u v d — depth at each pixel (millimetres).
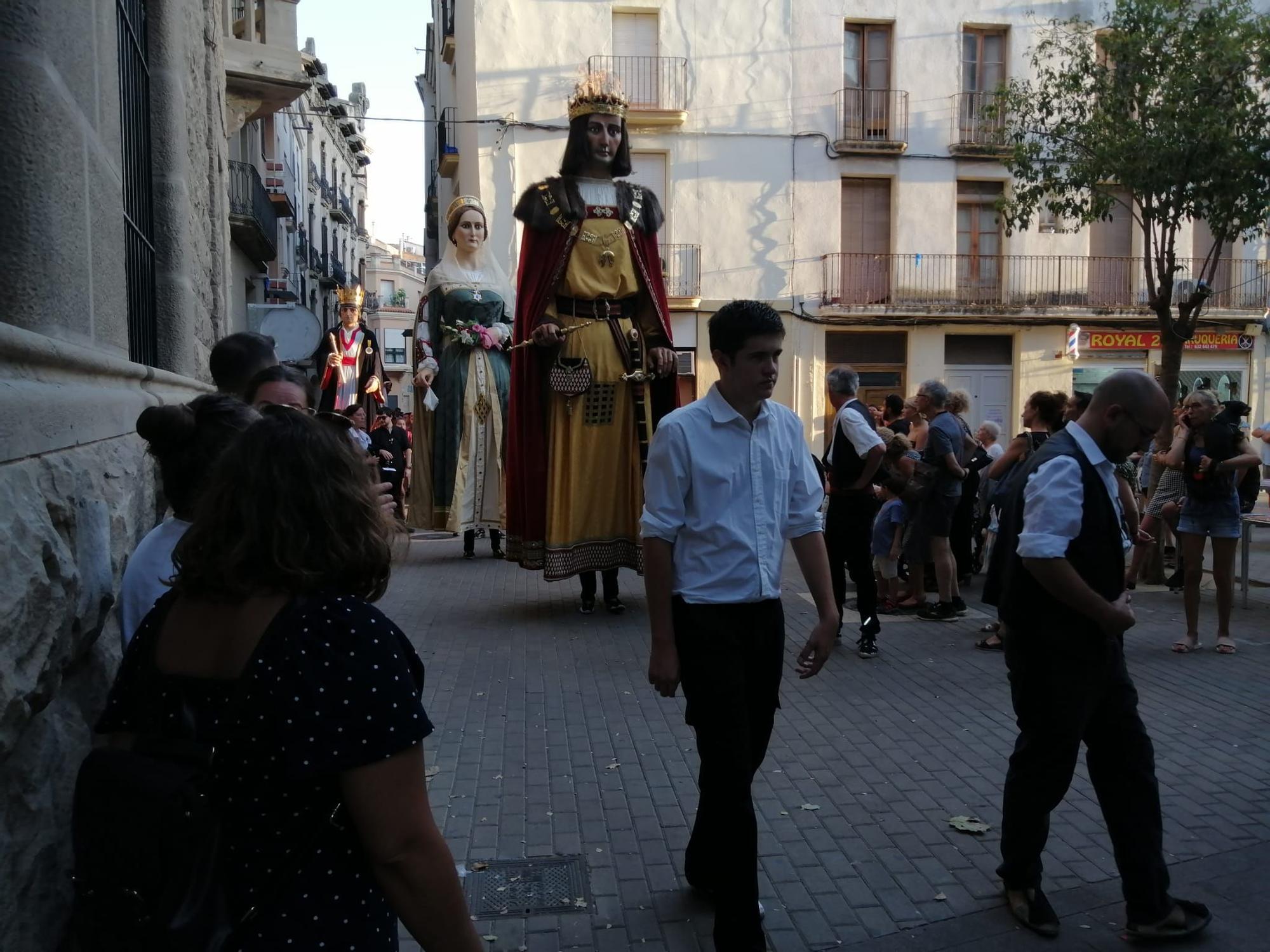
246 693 1564
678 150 22469
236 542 1646
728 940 2918
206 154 7262
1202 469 7094
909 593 8719
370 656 1606
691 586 3125
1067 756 3301
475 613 8539
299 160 33344
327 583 1676
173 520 2586
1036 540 3195
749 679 3209
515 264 21938
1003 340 24406
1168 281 11031
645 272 8172
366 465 1790
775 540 3176
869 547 7027
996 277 23953
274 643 1588
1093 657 3262
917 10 23125
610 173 8203
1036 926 3338
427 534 14641
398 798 1587
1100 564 3238
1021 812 3373
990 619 8305
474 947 1656
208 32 7445
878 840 4051
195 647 1660
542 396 8203
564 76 21844
